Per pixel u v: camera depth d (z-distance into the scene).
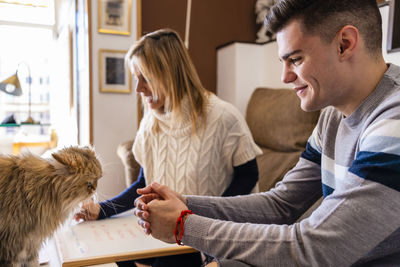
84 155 0.96
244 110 2.86
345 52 0.63
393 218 0.52
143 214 0.73
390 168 0.53
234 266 0.60
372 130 0.60
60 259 0.80
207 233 0.67
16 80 2.84
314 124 2.00
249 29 3.38
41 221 0.82
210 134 1.32
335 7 0.60
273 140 2.20
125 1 2.41
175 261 0.80
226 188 1.38
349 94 0.68
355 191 0.55
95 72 2.37
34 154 0.89
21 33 3.76
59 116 3.86
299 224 0.62
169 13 3.08
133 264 0.78
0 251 0.76
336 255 0.55
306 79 0.66
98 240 0.91
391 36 1.33
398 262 0.61
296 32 0.64
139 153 1.52
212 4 3.22
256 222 0.90
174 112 1.31
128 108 2.49
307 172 0.93
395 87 0.66
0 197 0.76
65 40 3.40
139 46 1.29
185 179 1.34
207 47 3.24
